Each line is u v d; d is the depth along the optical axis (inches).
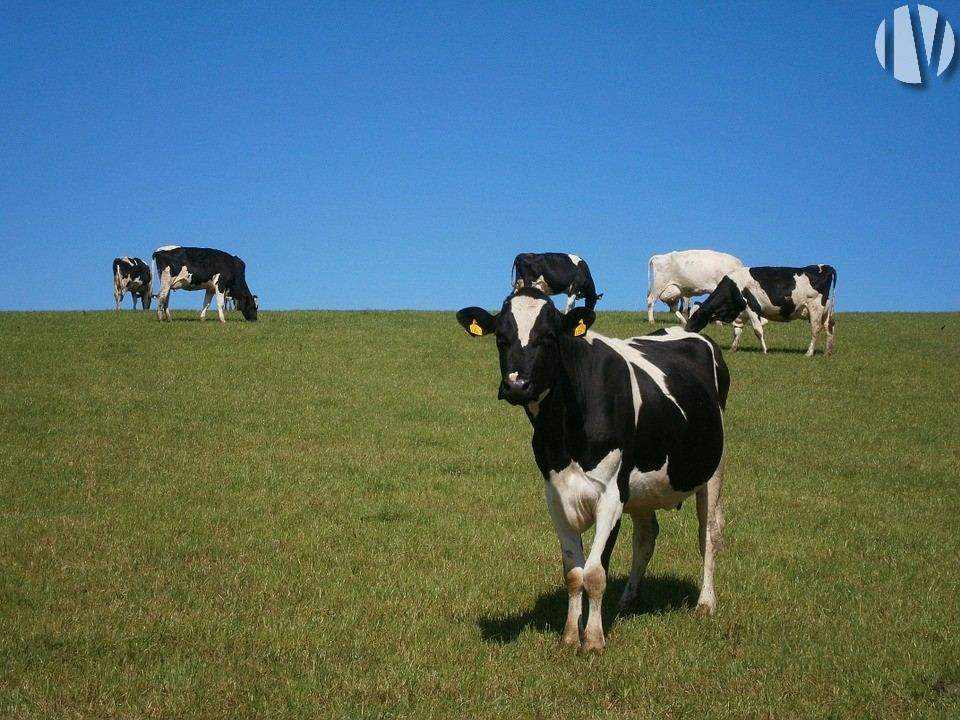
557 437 282.7
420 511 486.3
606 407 285.7
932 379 931.3
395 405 780.6
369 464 592.4
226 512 476.7
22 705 241.8
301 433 678.5
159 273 1239.5
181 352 995.3
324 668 269.6
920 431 722.2
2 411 713.0
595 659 277.3
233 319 1322.6
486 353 1043.3
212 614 322.7
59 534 428.8
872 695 250.2
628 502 308.7
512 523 469.1
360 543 429.1
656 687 255.4
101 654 282.4
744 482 566.6
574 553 291.6
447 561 400.2
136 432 666.2
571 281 1363.2
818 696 250.7
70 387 816.9
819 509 502.9
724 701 248.4
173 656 280.5
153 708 243.4
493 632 309.4
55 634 297.6
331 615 324.8
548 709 243.9
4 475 538.3
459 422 727.7
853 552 424.2
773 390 870.4
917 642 293.4
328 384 863.1
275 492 521.3
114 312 1408.7
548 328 273.7
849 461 630.5
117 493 508.1
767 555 415.5
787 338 1219.9
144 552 406.0
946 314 1579.7
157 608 329.4
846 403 820.6
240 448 632.4
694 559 407.8
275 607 333.1
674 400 312.0
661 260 1242.0
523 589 360.5
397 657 281.4
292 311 1510.8
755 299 1069.1
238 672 267.0
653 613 328.2
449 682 260.7
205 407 751.1
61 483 522.9
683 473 318.7
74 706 244.4
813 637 302.5
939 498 531.5
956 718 233.3
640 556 337.4
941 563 404.2
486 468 590.2
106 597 341.7
